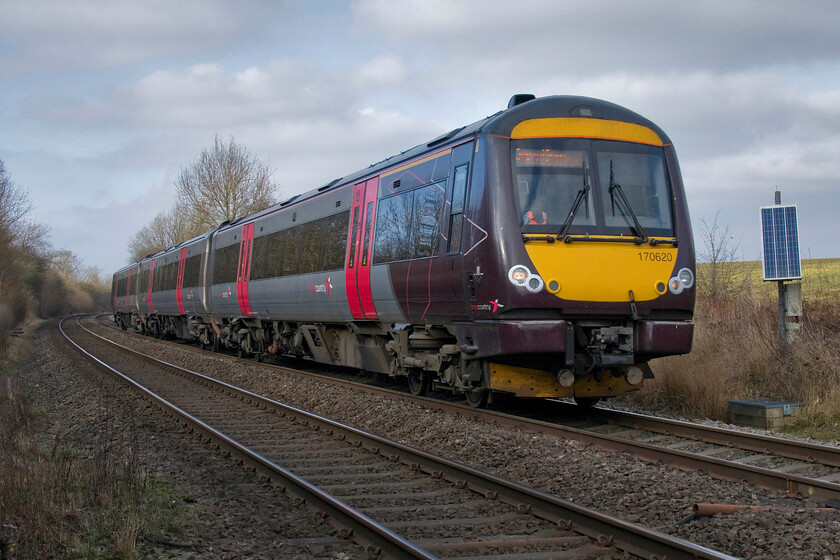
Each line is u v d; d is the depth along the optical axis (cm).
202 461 785
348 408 1088
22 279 4453
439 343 1051
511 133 886
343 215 1311
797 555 430
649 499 562
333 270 1321
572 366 911
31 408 1151
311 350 1565
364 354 1309
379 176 1191
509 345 850
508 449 740
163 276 2958
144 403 1205
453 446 798
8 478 586
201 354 2225
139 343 2933
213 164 4569
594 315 879
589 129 906
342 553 484
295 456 793
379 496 614
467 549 474
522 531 512
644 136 933
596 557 456
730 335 1241
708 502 547
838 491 540
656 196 920
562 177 885
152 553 486
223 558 478
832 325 1228
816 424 895
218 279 2088
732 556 425
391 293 1117
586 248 865
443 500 604
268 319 1720
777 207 1130
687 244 915
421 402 1056
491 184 870
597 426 905
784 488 575
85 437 940
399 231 1099
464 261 910
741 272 1633
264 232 1738
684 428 827
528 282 845
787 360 1062
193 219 4741
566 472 652
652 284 885
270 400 1136
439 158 1005
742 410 938
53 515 527
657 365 1133
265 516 575
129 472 636
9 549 470
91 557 471
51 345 2961
